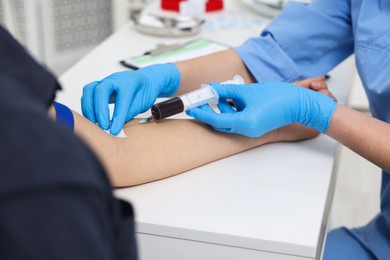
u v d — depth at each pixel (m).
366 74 1.05
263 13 1.70
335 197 2.17
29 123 0.37
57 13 2.26
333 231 1.24
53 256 0.35
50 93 0.45
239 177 0.88
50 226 0.35
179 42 1.50
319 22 1.21
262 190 0.85
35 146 0.36
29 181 0.34
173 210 0.80
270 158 0.94
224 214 0.79
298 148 0.98
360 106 2.16
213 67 1.14
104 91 0.94
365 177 2.29
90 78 1.23
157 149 0.87
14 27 2.19
